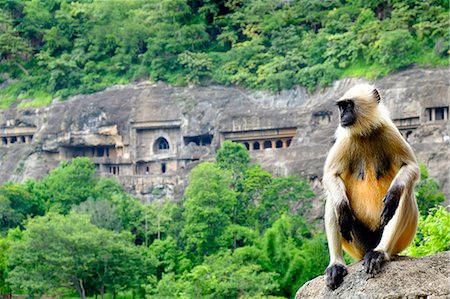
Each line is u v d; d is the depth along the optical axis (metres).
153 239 86.38
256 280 58.06
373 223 9.80
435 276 8.83
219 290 58.72
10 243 70.94
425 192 71.69
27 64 117.50
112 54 117.50
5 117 107.75
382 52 95.12
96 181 95.44
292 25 114.38
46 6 131.75
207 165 85.50
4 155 105.00
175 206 88.00
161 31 115.44
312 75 98.12
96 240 67.94
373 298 8.86
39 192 95.12
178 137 100.06
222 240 80.56
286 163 91.44
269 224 84.38
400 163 9.80
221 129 97.69
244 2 126.25
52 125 104.12
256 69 106.12
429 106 86.88
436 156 81.62
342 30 108.50
